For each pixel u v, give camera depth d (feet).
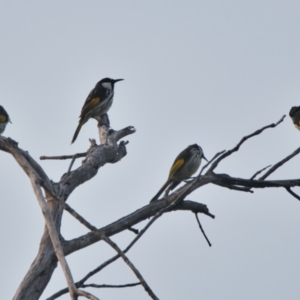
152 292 26.94
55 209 35.94
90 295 25.36
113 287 31.86
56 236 28.66
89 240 35.70
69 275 26.55
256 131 33.60
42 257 33.50
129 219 37.14
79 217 28.63
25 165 33.60
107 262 31.55
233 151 33.76
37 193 30.66
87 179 41.32
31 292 32.32
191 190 33.91
